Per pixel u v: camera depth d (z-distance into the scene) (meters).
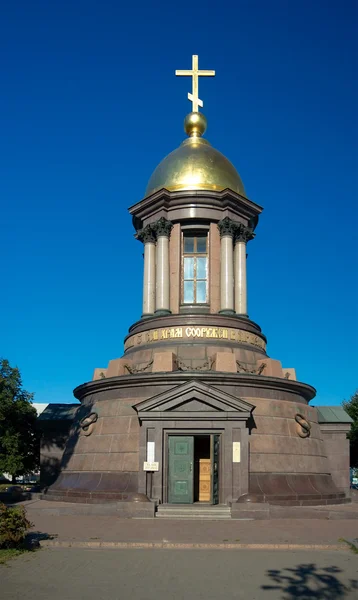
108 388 32.25
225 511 26.08
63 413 39.66
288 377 35.22
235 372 31.27
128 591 12.95
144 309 37.47
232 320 35.16
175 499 27.89
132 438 29.92
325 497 29.70
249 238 39.03
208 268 37.38
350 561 16.47
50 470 38.25
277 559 16.67
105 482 29.33
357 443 58.59
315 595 12.84
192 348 33.56
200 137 41.78
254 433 29.73
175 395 28.56
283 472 29.55
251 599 12.45
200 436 28.98
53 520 24.38
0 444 36.81
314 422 33.38
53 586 13.38
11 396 35.94
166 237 37.47
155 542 18.66
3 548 17.67
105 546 18.52
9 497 32.72
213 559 16.58
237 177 40.00
